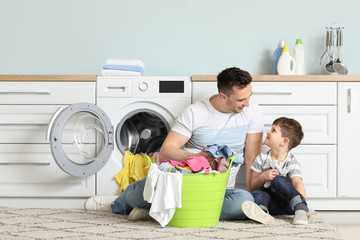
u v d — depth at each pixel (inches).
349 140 111.6
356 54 133.3
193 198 82.1
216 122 101.4
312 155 111.6
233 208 88.7
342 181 111.5
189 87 111.3
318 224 86.4
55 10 133.2
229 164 88.3
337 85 111.6
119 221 87.7
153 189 80.4
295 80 111.2
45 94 110.8
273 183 92.3
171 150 97.3
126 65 113.5
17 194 109.8
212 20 133.3
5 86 110.5
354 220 99.2
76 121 107.8
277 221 89.1
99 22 133.4
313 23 133.3
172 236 74.9
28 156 110.3
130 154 112.3
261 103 111.3
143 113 116.9
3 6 133.1
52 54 133.2
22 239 72.4
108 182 110.3
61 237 73.7
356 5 133.7
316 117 111.7
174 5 133.3
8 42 133.0
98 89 110.8
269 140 98.5
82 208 106.6
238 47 133.3
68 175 109.9
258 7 133.3
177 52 133.3
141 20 133.4
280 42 128.3
